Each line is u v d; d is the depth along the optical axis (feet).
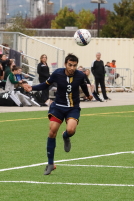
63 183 69.00
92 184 68.54
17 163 83.61
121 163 84.23
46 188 66.08
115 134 119.96
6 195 62.39
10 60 188.44
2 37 229.04
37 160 86.38
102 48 310.04
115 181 70.54
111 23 506.89
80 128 130.31
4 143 104.83
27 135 116.57
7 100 183.83
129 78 304.50
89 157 89.66
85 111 174.60
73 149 98.43
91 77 275.18
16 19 416.87
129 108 188.75
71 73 74.02
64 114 75.31
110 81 291.99
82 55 306.96
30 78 217.97
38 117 152.46
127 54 312.50
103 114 165.17
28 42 287.89
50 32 462.60
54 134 73.97
